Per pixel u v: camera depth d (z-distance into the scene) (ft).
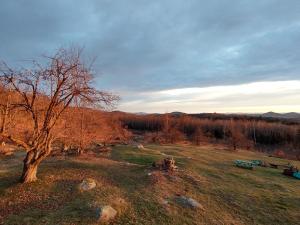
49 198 52.75
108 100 62.90
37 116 59.93
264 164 133.90
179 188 68.49
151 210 51.72
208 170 97.96
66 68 58.39
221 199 64.80
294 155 225.15
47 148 61.67
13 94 59.52
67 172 71.56
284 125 356.79
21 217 44.29
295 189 83.46
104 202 51.01
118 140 201.05
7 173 68.59
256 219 55.31
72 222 43.06
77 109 75.10
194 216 51.85
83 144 112.68
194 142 257.34
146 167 87.51
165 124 272.51
